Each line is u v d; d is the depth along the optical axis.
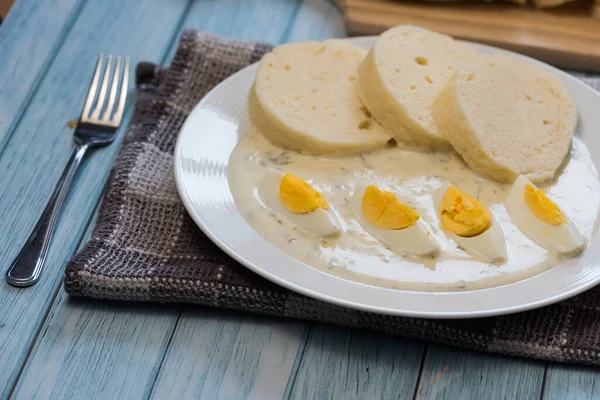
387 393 0.67
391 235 0.68
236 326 0.69
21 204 0.75
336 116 0.75
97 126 0.79
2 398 0.66
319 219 0.69
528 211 0.69
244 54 0.82
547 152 0.73
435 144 0.74
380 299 0.65
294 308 0.68
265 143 0.75
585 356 0.67
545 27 0.88
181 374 0.67
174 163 0.72
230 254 0.67
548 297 0.65
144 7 0.90
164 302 0.69
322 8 0.91
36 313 0.69
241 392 0.67
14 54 0.85
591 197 0.72
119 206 0.73
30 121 0.80
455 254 0.68
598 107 0.76
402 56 0.77
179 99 0.80
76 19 0.89
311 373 0.67
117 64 0.83
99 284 0.68
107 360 0.67
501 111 0.74
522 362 0.68
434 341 0.68
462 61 0.78
